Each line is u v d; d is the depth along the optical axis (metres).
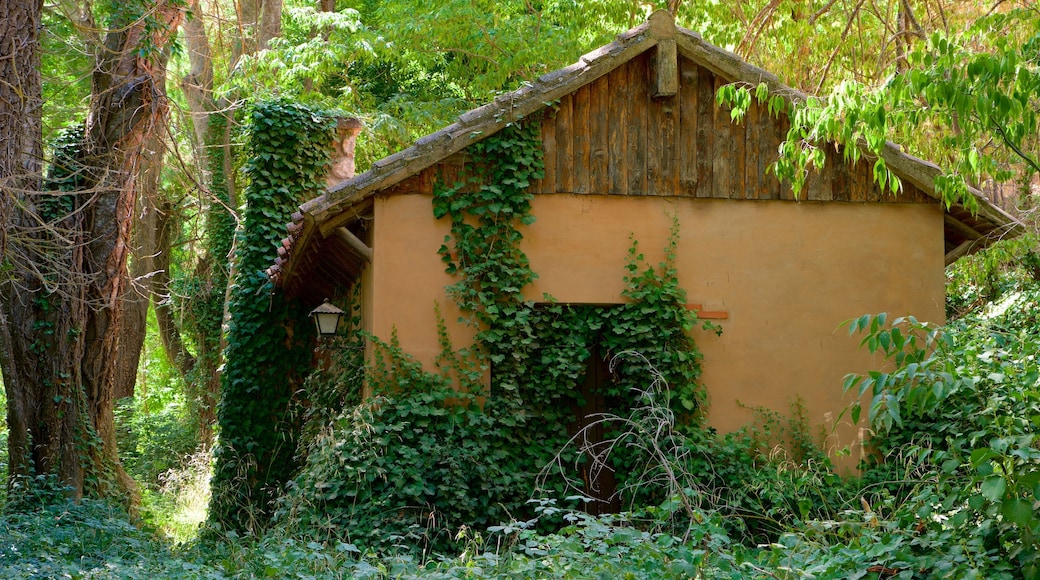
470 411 9.57
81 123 14.27
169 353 26.64
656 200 10.11
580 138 10.02
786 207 10.27
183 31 20.17
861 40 14.78
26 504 12.26
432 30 19.73
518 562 6.13
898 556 5.71
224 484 13.13
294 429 13.73
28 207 10.00
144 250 22.59
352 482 9.05
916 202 10.38
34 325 13.89
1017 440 5.39
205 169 20.47
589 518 6.51
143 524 13.27
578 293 9.92
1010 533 5.47
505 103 9.75
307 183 14.47
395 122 20.53
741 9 16.67
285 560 6.85
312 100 21.02
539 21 19.72
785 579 5.57
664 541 6.01
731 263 10.16
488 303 9.64
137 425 23.06
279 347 14.01
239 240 14.59
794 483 8.98
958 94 7.55
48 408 13.91
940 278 10.33
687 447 9.32
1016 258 13.30
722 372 10.05
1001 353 6.72
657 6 17.58
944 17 13.21
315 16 20.14
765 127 10.26
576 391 9.98
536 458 9.67
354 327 11.62
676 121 10.16
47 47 15.46
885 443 9.73
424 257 9.74
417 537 8.65
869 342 5.90
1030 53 7.71
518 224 9.88
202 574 7.07
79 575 6.98
